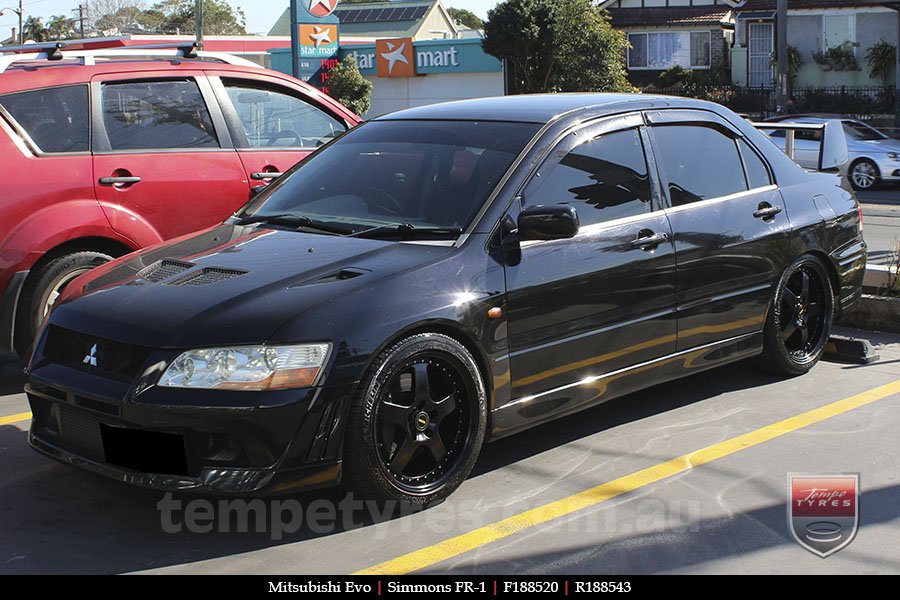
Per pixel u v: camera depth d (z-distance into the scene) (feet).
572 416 17.26
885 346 21.86
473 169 14.92
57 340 13.37
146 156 20.34
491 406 13.83
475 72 122.52
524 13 107.65
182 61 21.48
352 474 12.43
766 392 18.51
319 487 12.17
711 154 17.69
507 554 12.03
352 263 13.39
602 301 15.10
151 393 11.91
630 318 15.60
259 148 22.13
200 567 11.76
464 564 11.79
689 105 17.69
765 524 12.81
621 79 109.50
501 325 13.78
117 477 12.21
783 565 11.71
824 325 19.69
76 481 14.42
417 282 13.06
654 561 11.84
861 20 110.01
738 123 18.53
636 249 15.58
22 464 15.14
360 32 206.49
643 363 16.01
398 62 126.82
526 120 15.72
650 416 17.20
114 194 19.79
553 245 14.53
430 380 13.20
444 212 14.44
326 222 15.10
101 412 12.32
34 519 13.11
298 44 112.16
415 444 12.96
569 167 15.26
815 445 15.69
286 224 15.40
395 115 17.67
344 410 12.16
